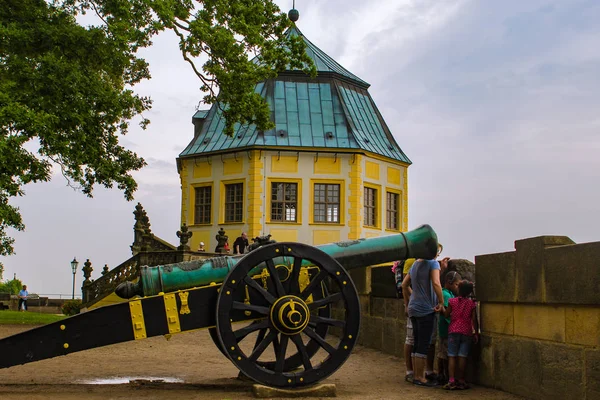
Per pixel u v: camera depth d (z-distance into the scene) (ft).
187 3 73.41
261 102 76.79
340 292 28.86
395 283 42.96
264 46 77.66
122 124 74.38
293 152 122.93
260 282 28.81
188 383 32.53
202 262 29.35
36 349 27.17
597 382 23.03
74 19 71.92
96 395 28.27
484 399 27.45
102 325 27.58
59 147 61.52
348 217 122.93
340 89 133.28
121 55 70.64
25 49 67.72
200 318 28.17
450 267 35.32
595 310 23.24
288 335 28.14
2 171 56.59
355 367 38.37
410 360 32.78
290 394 27.76
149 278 28.63
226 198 126.62
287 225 121.80
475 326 30.78
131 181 73.10
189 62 74.84
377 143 131.44
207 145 129.59
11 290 247.91
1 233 65.82
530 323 27.25
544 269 26.00
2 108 56.70
